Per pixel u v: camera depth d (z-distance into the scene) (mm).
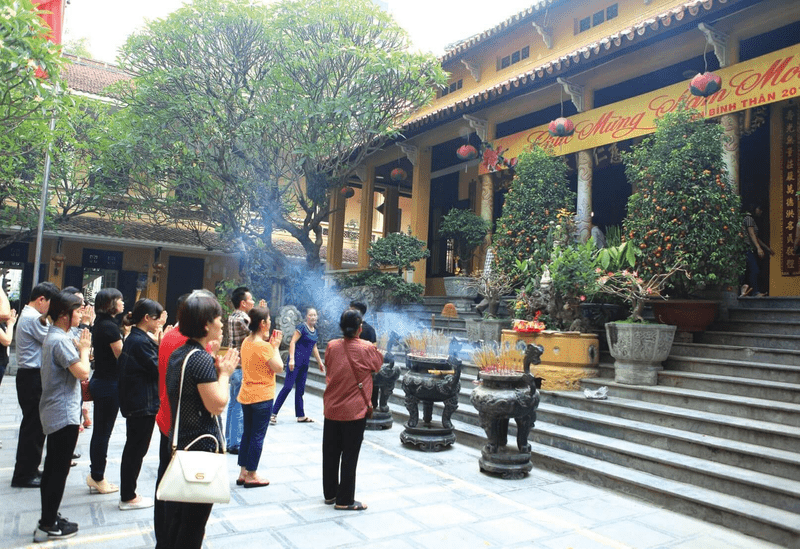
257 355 5191
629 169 8617
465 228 13383
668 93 10086
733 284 7918
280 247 22125
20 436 4922
